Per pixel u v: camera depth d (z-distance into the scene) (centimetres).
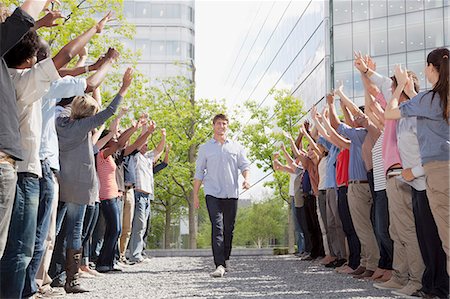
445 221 507
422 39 2823
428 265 564
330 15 2905
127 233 1103
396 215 604
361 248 809
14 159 368
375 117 701
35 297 573
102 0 1728
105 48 1847
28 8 390
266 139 2288
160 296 595
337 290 638
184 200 2512
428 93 513
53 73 420
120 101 606
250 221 3109
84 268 856
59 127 613
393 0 2886
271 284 712
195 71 3047
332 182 930
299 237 1398
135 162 1108
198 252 1720
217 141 855
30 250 435
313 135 1116
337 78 2856
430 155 508
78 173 620
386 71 2881
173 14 3053
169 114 2294
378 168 690
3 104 362
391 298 561
